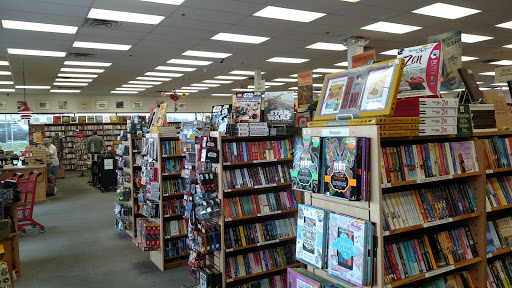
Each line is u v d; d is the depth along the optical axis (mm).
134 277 4844
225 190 3990
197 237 3979
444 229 3006
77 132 18047
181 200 5422
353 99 2473
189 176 4191
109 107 20000
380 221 2223
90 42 8375
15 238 4887
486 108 3055
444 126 2664
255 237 4188
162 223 5113
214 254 4141
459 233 2896
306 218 2709
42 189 10203
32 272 5043
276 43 9164
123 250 6012
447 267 2693
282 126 4438
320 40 9016
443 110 2666
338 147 2391
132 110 20578
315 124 2701
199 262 4109
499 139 3143
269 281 4285
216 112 4355
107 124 19500
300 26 7707
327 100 2688
